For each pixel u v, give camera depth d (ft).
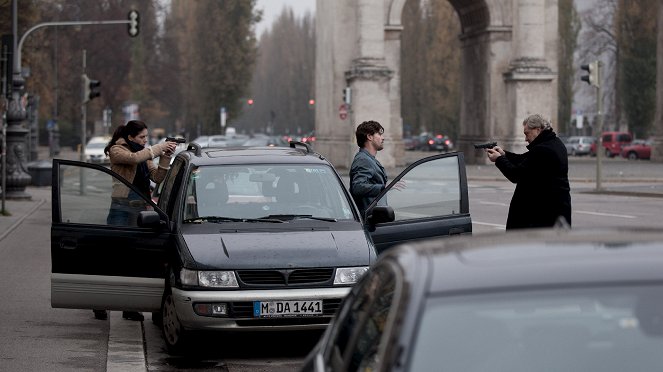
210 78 634.43
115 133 83.87
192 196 67.67
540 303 23.35
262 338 69.72
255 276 60.64
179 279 61.46
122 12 577.43
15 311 80.23
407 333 23.20
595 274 23.84
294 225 65.31
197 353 63.82
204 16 640.17
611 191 215.31
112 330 72.64
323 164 70.59
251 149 74.38
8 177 202.49
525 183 69.26
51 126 431.02
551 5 358.02
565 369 22.26
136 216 67.51
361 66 340.80
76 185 67.05
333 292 60.70
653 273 23.59
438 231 69.41
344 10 353.10
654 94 523.70
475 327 23.09
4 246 124.77
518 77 338.95
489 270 24.62
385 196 69.05
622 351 22.43
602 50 581.94
